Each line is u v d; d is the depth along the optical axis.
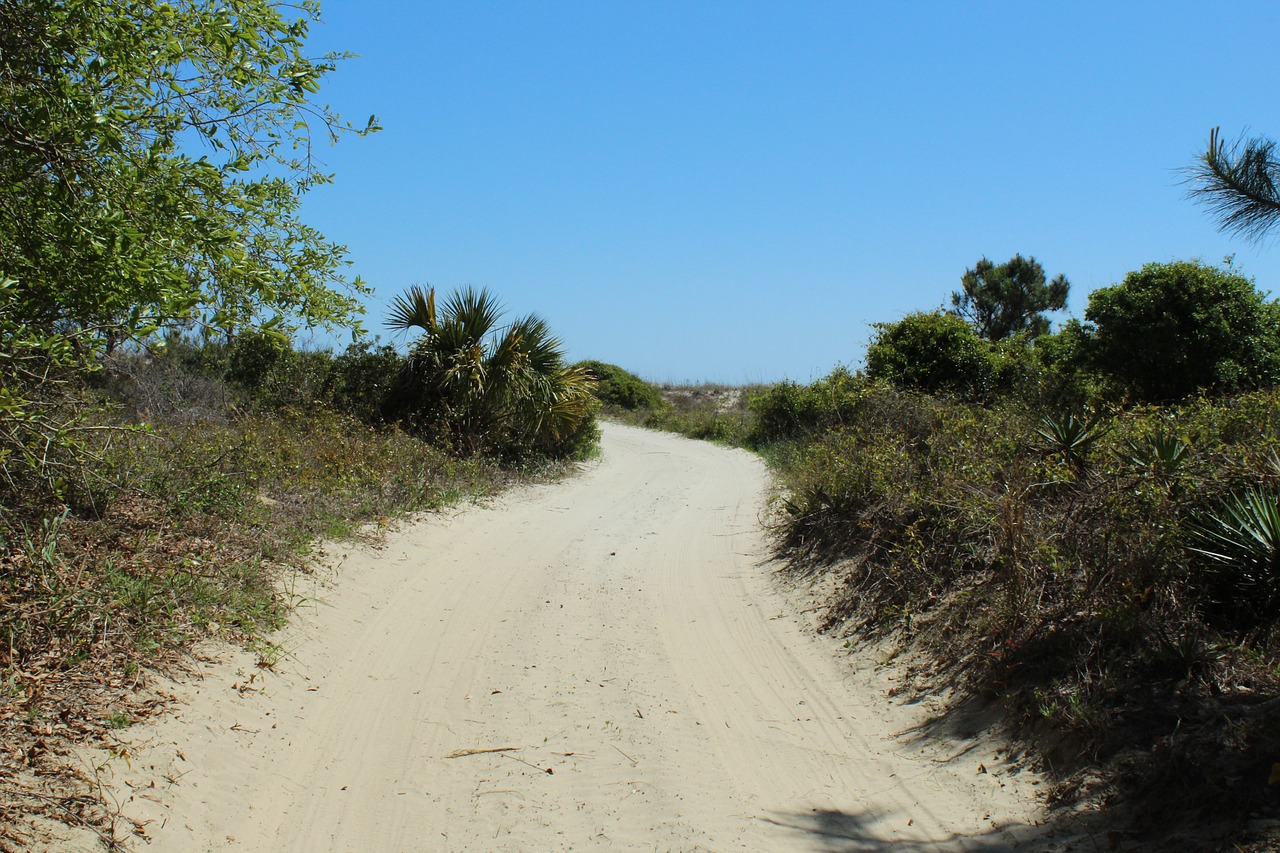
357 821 4.50
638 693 6.37
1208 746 3.92
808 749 5.39
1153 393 15.16
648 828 4.41
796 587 8.93
